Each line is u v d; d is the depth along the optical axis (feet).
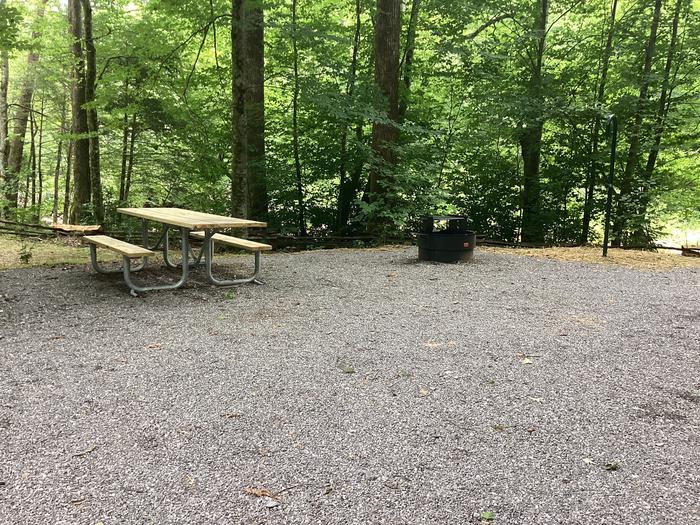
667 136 40.50
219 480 7.28
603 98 42.42
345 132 38.88
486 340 13.71
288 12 39.86
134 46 40.01
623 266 26.22
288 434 8.62
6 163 59.41
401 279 21.95
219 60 44.24
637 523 6.44
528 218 44.60
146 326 14.76
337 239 35.24
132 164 48.44
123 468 7.55
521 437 8.59
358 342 13.44
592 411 9.55
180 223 18.22
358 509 6.68
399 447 8.23
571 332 14.49
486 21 45.44
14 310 16.17
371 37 41.42
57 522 6.34
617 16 45.09
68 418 9.09
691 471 7.60
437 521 6.46
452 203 45.62
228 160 42.55
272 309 16.79
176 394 10.16
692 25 39.32
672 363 12.09
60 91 58.90
